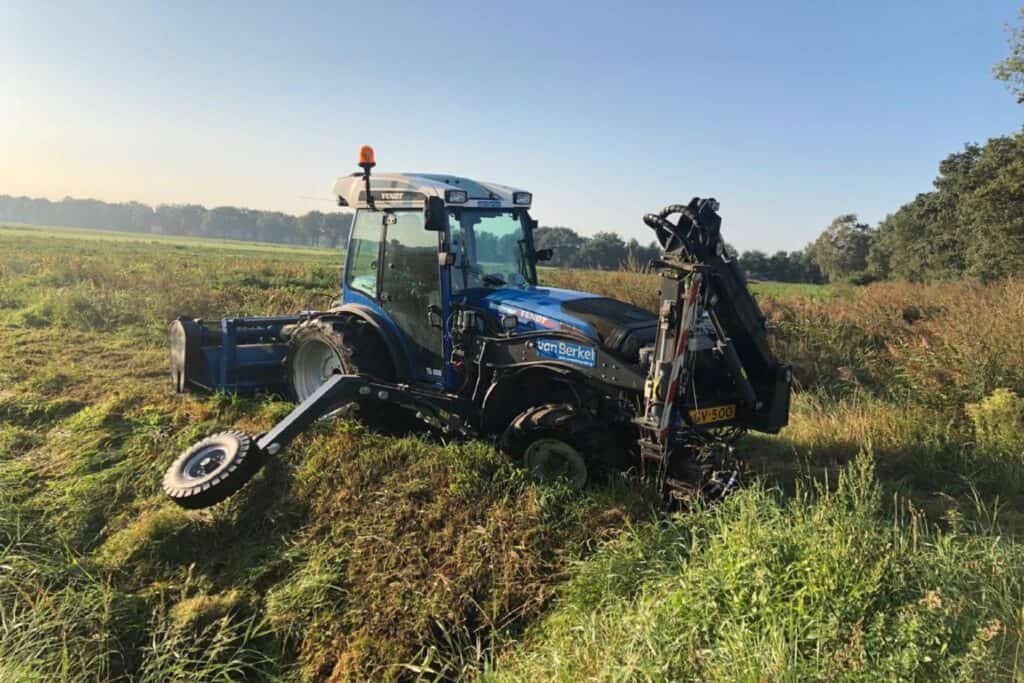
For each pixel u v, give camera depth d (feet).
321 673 12.76
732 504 13.58
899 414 21.61
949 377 22.41
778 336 33.14
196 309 39.27
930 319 36.60
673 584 12.08
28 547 15.65
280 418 20.84
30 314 35.14
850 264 238.89
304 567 14.85
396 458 17.46
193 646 13.29
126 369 26.21
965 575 11.46
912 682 8.81
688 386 15.31
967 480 17.52
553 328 17.07
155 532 15.70
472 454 17.07
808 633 9.95
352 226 22.30
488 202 19.72
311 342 21.57
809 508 13.48
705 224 14.61
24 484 17.79
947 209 156.46
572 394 17.53
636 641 10.54
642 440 15.30
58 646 13.01
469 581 13.85
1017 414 19.39
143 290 45.27
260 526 16.25
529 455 16.56
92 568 15.11
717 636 10.41
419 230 19.57
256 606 14.16
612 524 14.76
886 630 9.74
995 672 9.14
